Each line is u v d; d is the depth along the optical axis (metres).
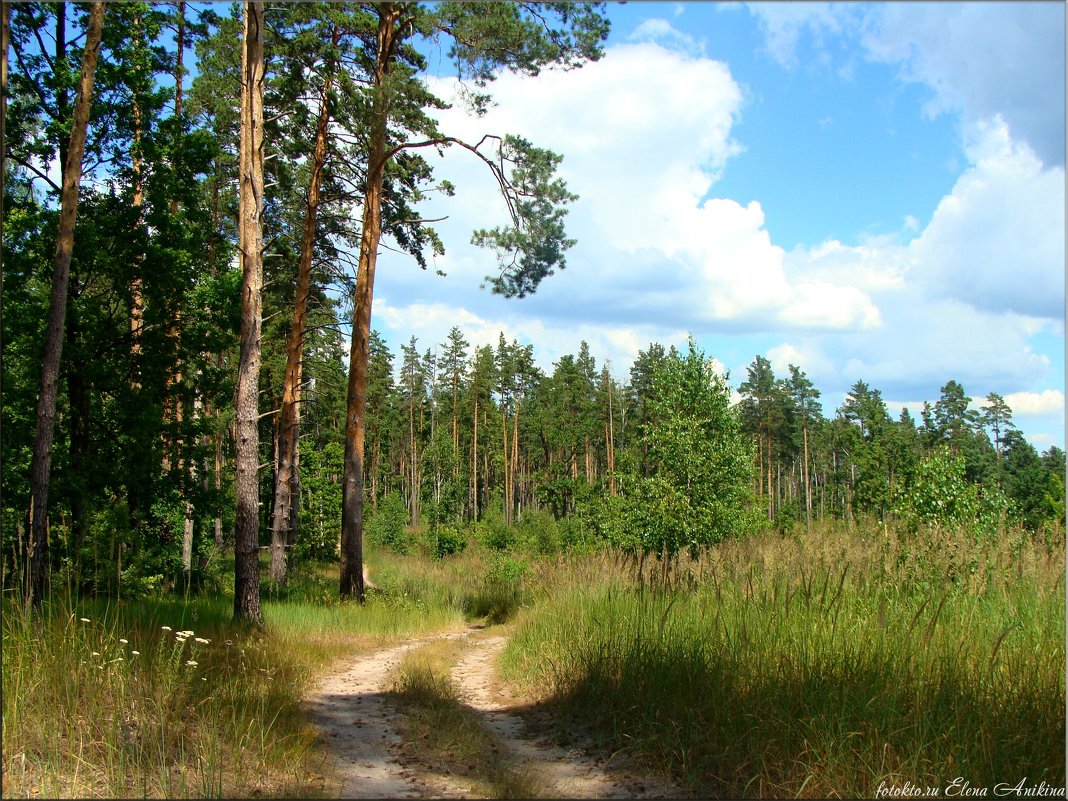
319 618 15.22
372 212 20.59
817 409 79.38
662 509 18.47
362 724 7.24
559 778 5.58
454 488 52.03
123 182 17.11
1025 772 4.62
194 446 18.41
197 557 23.69
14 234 15.26
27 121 15.55
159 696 5.76
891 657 5.86
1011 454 64.25
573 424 67.12
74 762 4.77
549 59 15.52
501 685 9.58
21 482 15.11
